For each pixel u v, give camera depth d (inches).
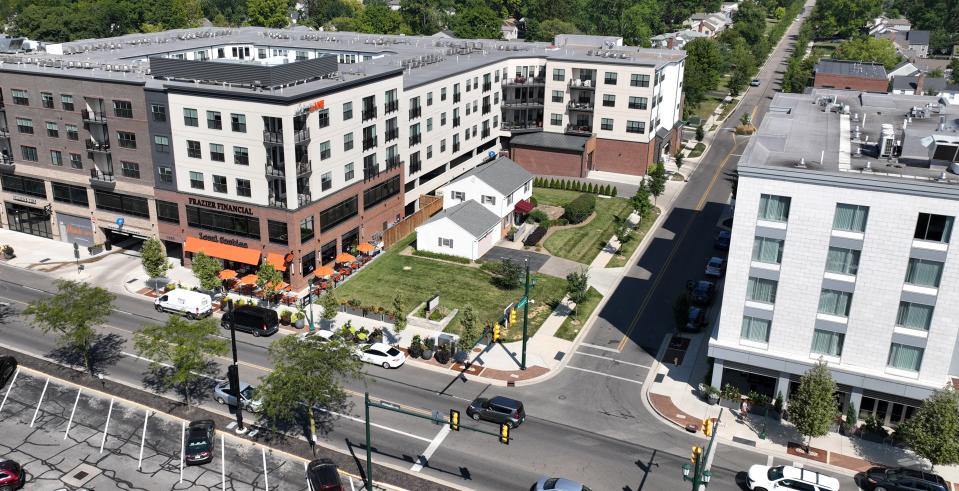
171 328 2148.1
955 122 2578.7
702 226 3772.1
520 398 2273.6
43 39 6589.6
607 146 4515.3
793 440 2076.8
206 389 2319.1
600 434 2098.9
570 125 4574.3
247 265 3048.7
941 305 1913.1
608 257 3380.9
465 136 4224.9
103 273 3132.4
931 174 2034.9
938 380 1982.0
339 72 3238.2
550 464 1963.6
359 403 2242.9
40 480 1875.0
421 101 3659.0
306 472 1913.1
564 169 4488.2
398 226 3526.1
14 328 2674.7
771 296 2095.2
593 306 2893.7
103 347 2551.7
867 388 2047.2
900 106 2908.5
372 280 3090.6
